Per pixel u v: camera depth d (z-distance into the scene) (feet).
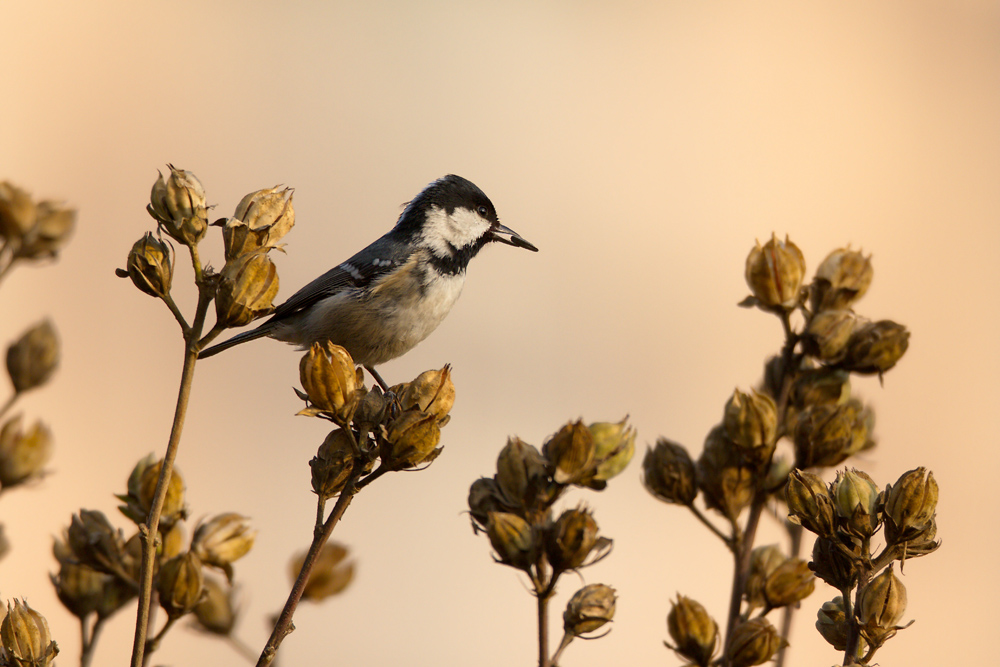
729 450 17.34
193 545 15.08
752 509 17.29
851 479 14.11
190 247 13.20
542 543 14.99
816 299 19.10
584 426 15.78
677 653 16.10
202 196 13.33
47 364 16.16
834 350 18.01
